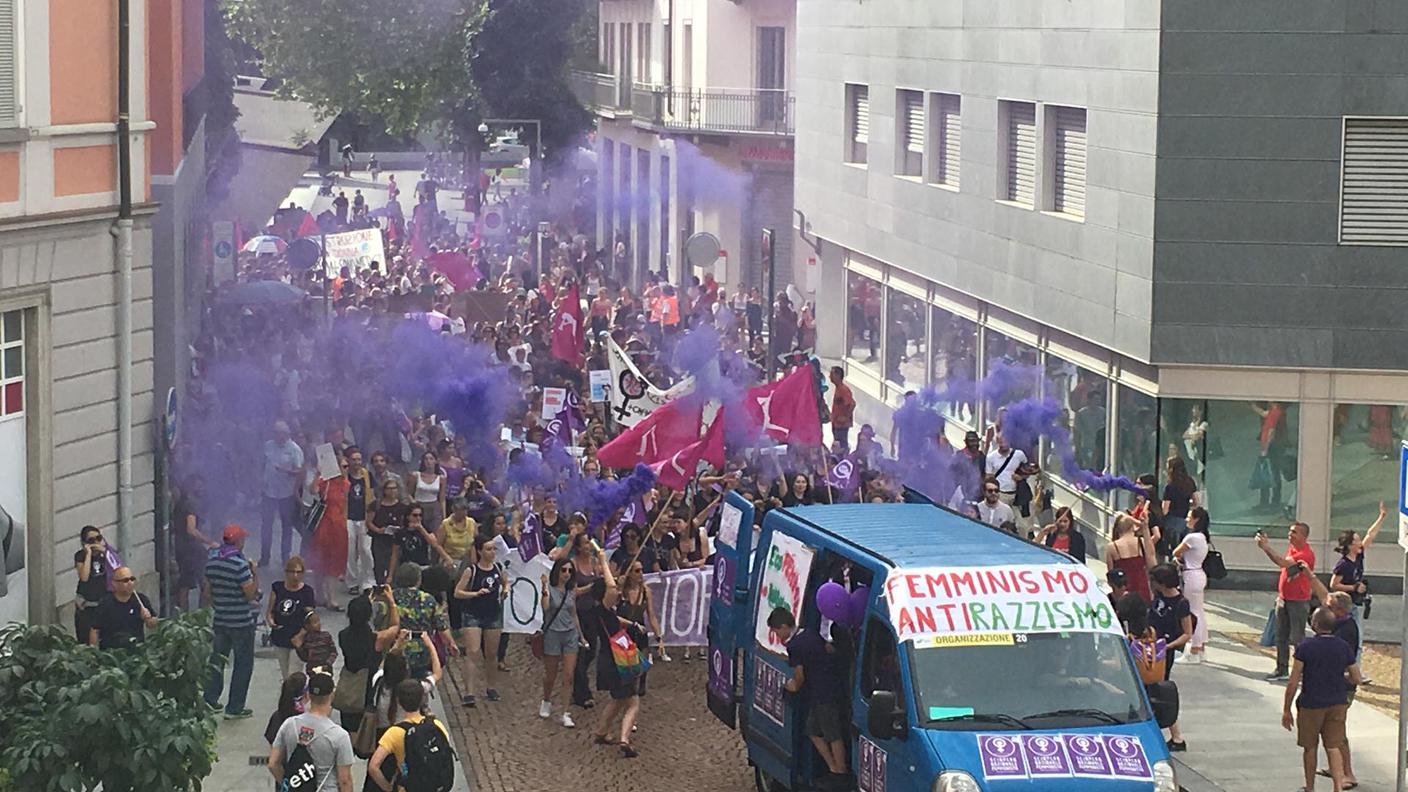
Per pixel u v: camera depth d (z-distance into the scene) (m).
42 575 20.88
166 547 21.83
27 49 20.27
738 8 56.12
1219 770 18.45
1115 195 27.36
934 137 35.72
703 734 19.61
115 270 22.23
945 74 34.78
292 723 13.67
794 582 16.56
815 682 15.83
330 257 48.16
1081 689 14.32
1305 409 26.36
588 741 19.27
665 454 24.20
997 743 13.74
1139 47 26.48
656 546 22.84
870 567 15.22
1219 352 26.25
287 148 44.81
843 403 33.44
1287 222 25.98
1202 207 26.08
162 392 28.27
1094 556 28.55
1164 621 18.27
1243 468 26.62
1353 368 26.11
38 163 20.55
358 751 15.95
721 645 18.58
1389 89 25.61
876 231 39.38
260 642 22.77
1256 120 25.86
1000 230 31.97
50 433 20.94
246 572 19.34
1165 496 25.70
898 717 14.14
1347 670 17.31
